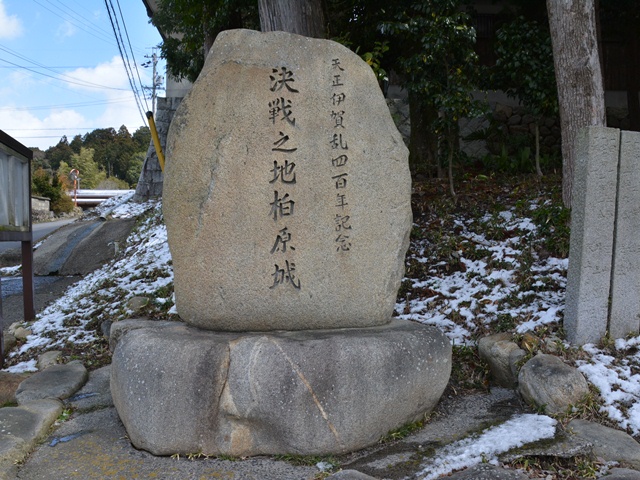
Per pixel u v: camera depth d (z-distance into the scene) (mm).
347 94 4305
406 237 4426
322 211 4152
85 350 5867
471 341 5219
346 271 4168
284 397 3475
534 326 4988
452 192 8617
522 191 8578
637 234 4801
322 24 7883
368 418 3615
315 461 3494
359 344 3680
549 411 3979
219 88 4168
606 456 3449
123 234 13281
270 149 4121
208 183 4070
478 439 3654
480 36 12312
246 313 4047
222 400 3523
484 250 6785
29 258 7164
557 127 12250
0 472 3361
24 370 5543
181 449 3549
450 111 8305
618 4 11312
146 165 18297
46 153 62969
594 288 4660
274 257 4070
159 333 3943
